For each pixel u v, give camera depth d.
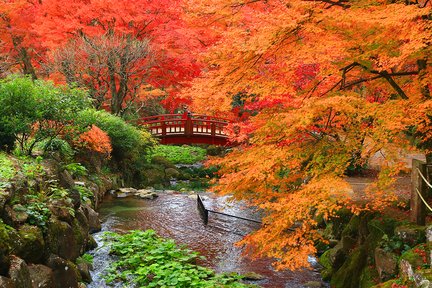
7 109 8.57
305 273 9.88
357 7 6.91
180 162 25.45
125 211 14.02
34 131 9.33
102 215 13.37
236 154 8.39
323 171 7.15
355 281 8.89
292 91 7.43
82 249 9.17
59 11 18.20
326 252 10.36
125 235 10.59
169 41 18.78
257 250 7.97
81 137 13.56
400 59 6.14
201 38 15.29
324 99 6.65
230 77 7.53
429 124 7.80
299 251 7.00
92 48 17.41
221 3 7.42
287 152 7.23
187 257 9.45
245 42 6.92
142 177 20.14
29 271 5.91
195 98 7.79
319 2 7.07
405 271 6.85
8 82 8.88
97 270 8.89
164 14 18.53
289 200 7.04
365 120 8.02
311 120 7.00
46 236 6.74
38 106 8.84
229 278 8.84
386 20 6.08
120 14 17.34
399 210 9.59
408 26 6.36
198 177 22.39
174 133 22.95
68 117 9.34
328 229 11.25
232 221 13.59
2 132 8.55
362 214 9.98
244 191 8.41
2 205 5.84
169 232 12.32
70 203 8.25
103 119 16.58
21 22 21.16
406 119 6.46
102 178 15.91
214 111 8.23
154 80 20.67
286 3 7.14
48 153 9.77
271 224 7.42
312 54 6.80
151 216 13.66
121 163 18.59
